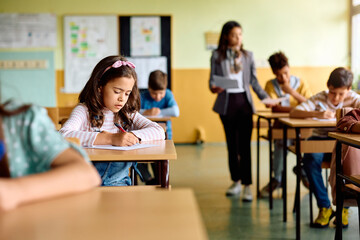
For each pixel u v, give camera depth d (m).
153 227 0.58
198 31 6.17
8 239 0.54
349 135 1.83
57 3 6.09
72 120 1.72
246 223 2.64
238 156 3.47
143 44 6.15
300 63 6.23
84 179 0.71
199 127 6.29
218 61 3.31
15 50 6.11
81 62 6.14
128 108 1.88
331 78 2.61
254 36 6.19
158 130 1.80
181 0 6.13
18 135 0.76
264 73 6.21
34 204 0.68
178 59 6.20
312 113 2.68
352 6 6.10
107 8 6.11
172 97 3.49
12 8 6.07
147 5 6.12
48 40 6.11
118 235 0.55
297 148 2.41
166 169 1.41
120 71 1.73
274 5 6.17
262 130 6.33
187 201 0.72
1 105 0.76
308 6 6.18
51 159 0.76
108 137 1.61
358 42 6.05
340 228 1.83
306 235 2.40
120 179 1.74
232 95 3.27
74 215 0.63
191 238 0.54
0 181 0.64
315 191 2.54
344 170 1.93
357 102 2.67
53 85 6.16
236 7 6.16
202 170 4.34
